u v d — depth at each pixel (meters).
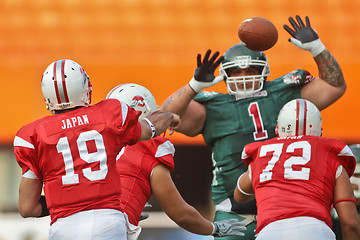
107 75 30.31
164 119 12.36
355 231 12.40
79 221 11.36
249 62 15.91
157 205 28.00
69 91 11.95
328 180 12.58
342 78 16.33
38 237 27.52
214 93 16.69
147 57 31.94
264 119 16.16
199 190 30.22
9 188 29.20
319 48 16.05
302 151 12.81
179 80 30.45
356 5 35.59
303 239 11.96
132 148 13.01
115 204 11.59
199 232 13.45
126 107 11.99
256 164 13.23
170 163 13.02
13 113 29.78
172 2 36.00
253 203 16.03
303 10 35.47
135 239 12.21
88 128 11.66
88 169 11.48
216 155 16.58
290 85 16.31
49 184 11.59
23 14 35.03
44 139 11.58
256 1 35.78
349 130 29.41
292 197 12.41
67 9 35.31
